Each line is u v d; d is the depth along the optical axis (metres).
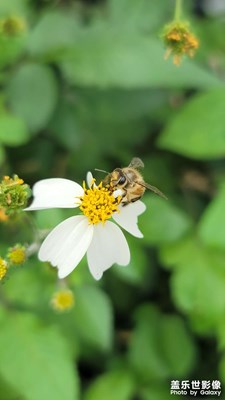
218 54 0.37
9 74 0.34
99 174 0.34
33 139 0.35
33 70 0.34
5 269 0.26
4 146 0.35
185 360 0.33
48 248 0.25
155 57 0.33
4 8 0.35
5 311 0.31
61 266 0.25
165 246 0.33
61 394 0.29
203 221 0.31
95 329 0.31
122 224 0.26
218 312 0.32
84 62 0.33
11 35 0.33
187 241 0.33
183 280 0.32
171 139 0.33
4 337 0.30
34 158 0.35
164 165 0.35
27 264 0.30
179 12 0.29
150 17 0.36
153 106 0.35
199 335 0.33
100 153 0.35
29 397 0.29
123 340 0.34
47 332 0.30
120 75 0.33
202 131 0.32
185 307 0.32
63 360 0.30
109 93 0.35
